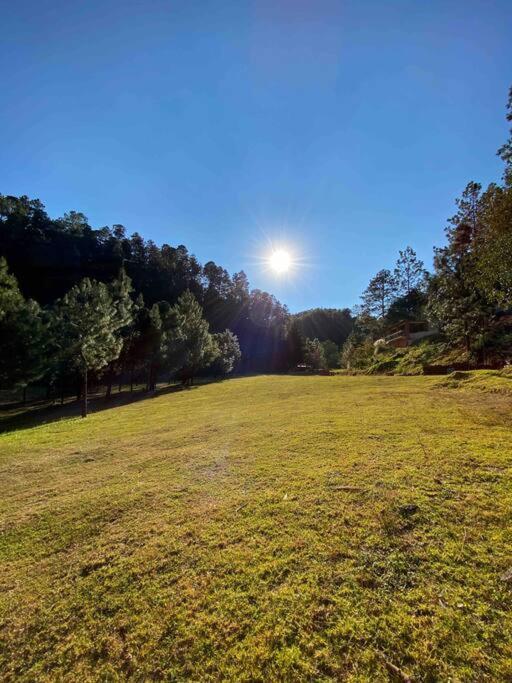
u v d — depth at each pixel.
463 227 17.83
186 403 16.30
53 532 3.65
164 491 4.43
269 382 23.12
